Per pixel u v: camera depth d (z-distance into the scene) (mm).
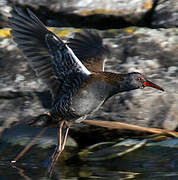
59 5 13828
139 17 13953
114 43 12977
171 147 10281
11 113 11695
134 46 12875
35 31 8586
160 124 11258
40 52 8609
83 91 8633
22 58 12852
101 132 11250
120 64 12359
